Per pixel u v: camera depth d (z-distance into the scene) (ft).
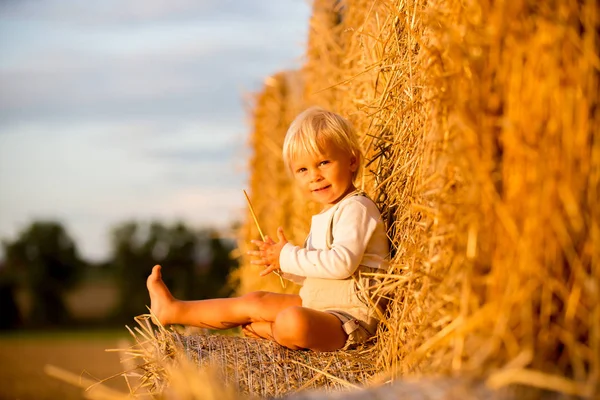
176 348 10.29
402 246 10.75
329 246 11.53
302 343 10.51
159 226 73.10
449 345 8.06
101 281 79.46
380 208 12.18
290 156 12.07
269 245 11.76
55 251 79.10
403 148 11.44
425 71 9.52
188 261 70.64
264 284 21.39
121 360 11.02
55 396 25.25
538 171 7.48
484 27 8.12
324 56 17.79
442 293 8.62
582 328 7.39
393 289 10.53
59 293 78.79
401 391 7.59
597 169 7.47
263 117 22.91
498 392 7.16
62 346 47.67
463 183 8.46
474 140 7.95
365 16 14.47
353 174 12.36
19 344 50.08
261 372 10.09
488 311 7.56
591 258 7.45
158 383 9.87
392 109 12.14
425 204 9.56
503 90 7.88
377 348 10.72
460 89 8.26
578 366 7.22
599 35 7.62
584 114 7.47
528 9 7.68
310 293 11.34
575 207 7.40
